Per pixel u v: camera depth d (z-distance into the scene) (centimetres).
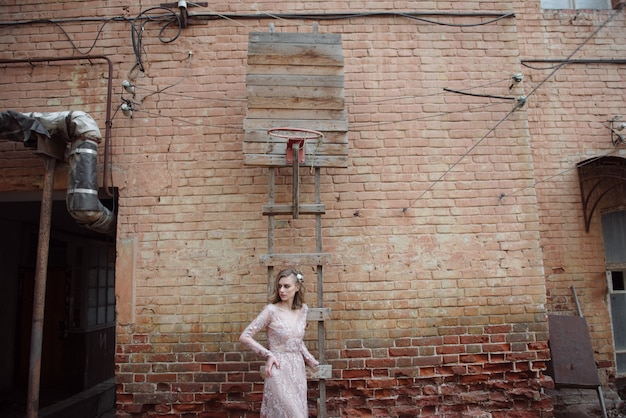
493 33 502
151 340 445
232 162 472
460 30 502
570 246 572
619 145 588
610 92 600
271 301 366
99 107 482
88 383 852
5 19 501
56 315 862
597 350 558
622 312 577
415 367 446
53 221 800
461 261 462
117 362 442
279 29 496
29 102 486
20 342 841
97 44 494
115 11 498
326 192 468
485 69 496
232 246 458
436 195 471
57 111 483
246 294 452
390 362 446
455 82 492
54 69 491
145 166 470
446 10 505
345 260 458
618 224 585
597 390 486
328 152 430
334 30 497
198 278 454
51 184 441
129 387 439
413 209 468
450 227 467
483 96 489
